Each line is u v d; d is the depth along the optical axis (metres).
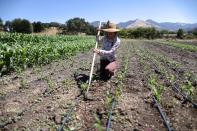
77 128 1.49
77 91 2.25
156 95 2.04
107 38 2.56
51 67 3.54
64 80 2.60
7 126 1.50
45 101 1.96
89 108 1.82
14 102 1.92
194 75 3.23
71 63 3.96
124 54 5.98
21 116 1.65
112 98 2.02
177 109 1.89
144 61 4.59
